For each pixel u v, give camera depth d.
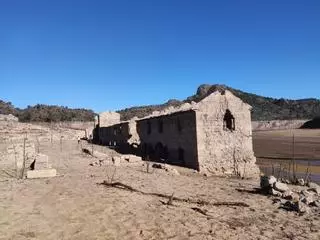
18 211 13.48
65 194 16.56
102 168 27.31
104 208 14.27
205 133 29.95
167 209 14.58
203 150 29.73
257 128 137.25
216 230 12.09
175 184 21.27
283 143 72.81
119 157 31.03
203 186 21.14
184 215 13.80
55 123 95.69
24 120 115.81
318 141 73.75
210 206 15.67
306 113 189.38
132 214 13.59
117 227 11.98
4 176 21.91
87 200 15.48
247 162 31.28
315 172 38.16
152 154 39.12
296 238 11.68
